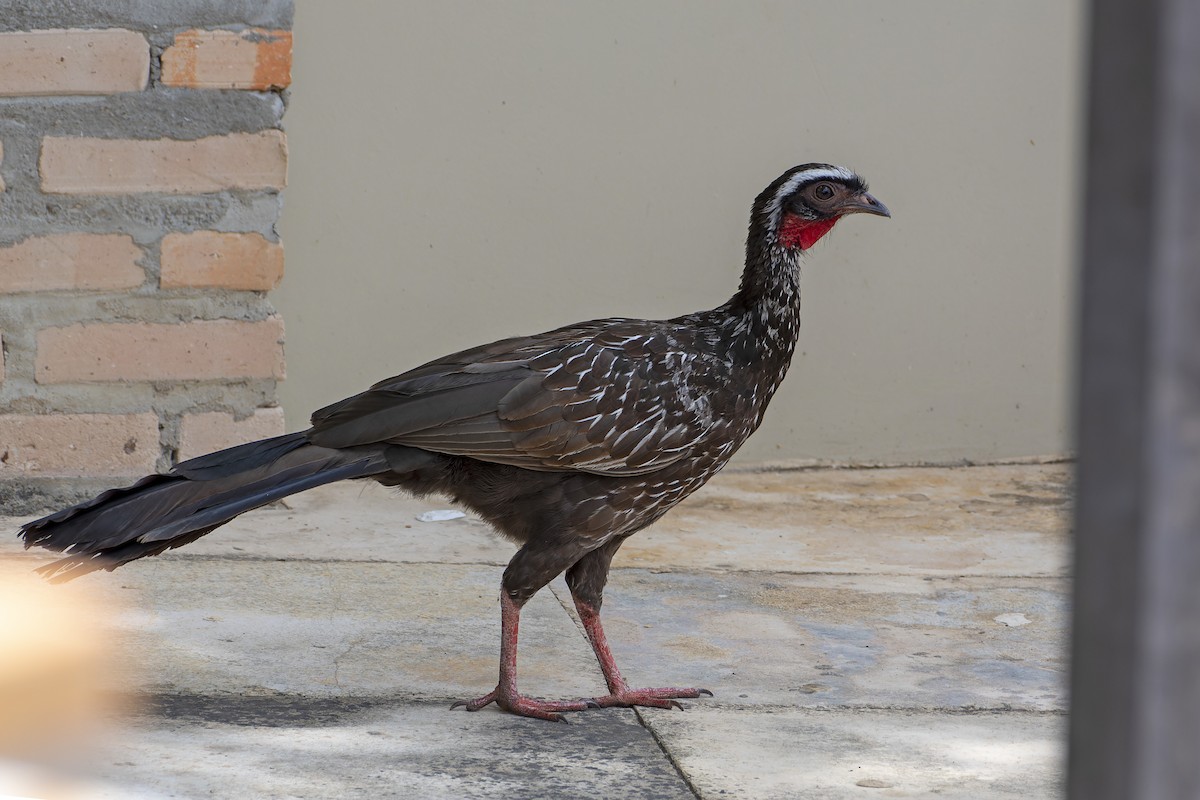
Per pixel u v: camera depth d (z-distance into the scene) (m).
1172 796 1.21
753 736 4.32
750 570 6.39
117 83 6.62
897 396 8.64
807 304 8.46
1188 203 1.14
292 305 8.04
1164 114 1.14
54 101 6.59
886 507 7.72
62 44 6.55
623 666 5.04
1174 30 1.13
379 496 7.42
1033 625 5.69
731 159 8.33
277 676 4.70
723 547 6.80
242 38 6.68
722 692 4.79
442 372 4.55
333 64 7.88
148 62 6.63
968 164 8.52
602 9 8.09
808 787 3.87
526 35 8.04
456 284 8.18
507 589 4.54
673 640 5.36
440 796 3.68
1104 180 1.18
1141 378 1.17
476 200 8.13
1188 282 1.15
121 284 6.77
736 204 8.38
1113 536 1.21
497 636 5.28
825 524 7.32
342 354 8.13
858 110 8.38
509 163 8.13
